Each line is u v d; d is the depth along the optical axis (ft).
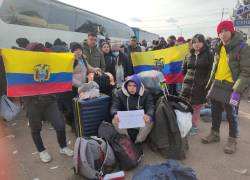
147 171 9.83
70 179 11.67
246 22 40.11
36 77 12.63
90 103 14.20
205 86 15.84
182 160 13.56
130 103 14.16
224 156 14.11
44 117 13.11
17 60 12.37
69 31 36.96
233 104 13.08
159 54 18.83
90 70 17.26
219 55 14.21
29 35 29.22
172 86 18.92
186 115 13.85
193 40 15.46
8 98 18.84
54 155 13.84
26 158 13.44
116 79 20.51
